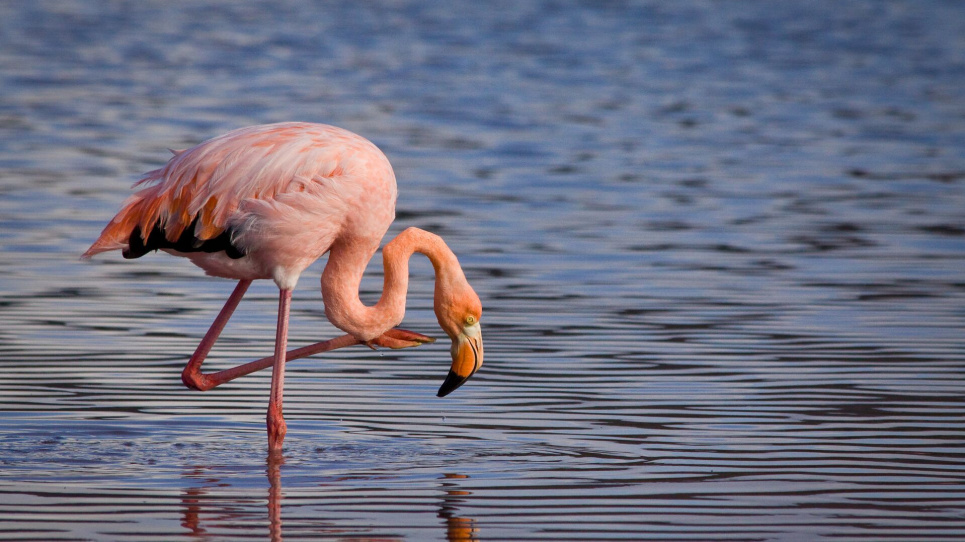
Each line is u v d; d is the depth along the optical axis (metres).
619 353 11.47
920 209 19.20
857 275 14.82
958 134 27.14
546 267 15.19
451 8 54.25
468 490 7.88
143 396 10.10
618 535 7.07
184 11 51.72
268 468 8.37
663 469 8.30
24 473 8.15
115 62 37.19
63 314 12.71
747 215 18.69
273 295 13.96
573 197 20.05
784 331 12.25
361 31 46.34
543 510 7.49
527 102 31.44
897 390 10.20
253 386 10.55
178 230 8.85
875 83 35.50
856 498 7.70
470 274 14.78
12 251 15.70
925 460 8.45
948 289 14.08
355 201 8.99
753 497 7.73
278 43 42.75
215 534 7.04
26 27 44.88
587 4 56.09
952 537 7.05
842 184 21.42
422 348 11.91
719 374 10.76
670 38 45.44
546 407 9.87
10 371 10.68
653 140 26.19
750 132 27.39
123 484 7.96
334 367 11.17
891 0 58.47
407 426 9.41
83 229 17.09
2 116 27.66
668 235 17.20
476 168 22.61
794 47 43.50
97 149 23.83
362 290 14.12
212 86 32.97
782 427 9.26
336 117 28.23
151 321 12.54
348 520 7.30
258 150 8.87
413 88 33.44
